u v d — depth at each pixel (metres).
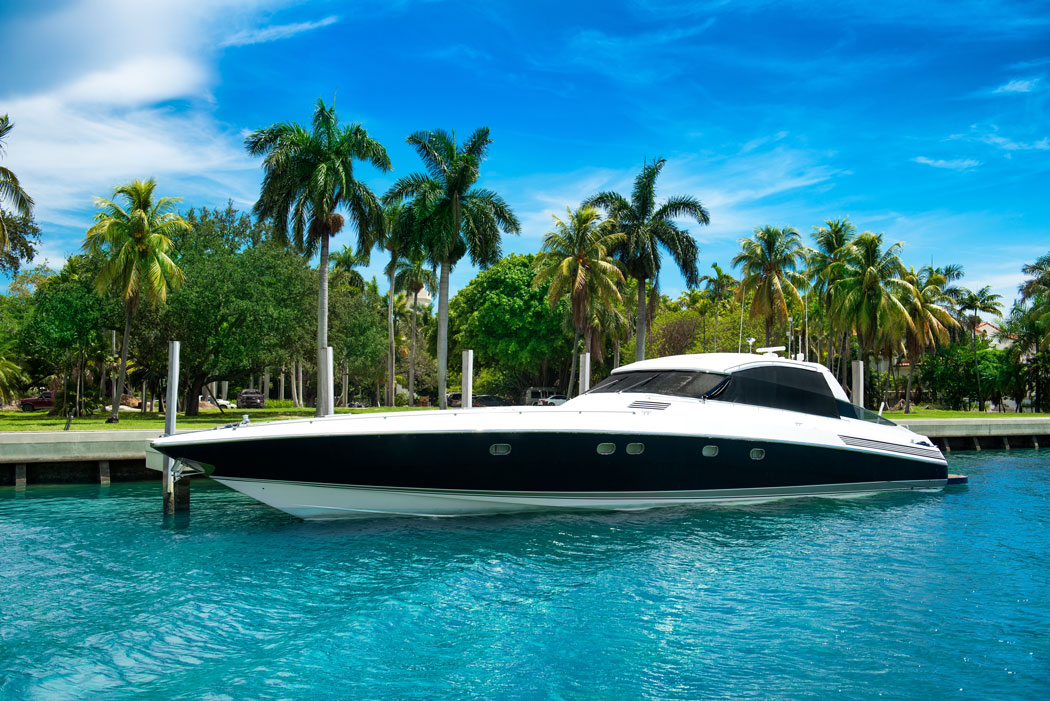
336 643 5.80
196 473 10.91
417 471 9.63
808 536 9.52
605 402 11.48
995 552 8.74
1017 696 4.91
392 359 50.16
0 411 42.91
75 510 11.52
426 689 5.01
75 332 26.47
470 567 7.89
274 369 37.16
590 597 6.94
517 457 9.81
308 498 9.73
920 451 13.02
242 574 7.65
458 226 30.56
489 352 48.97
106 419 28.02
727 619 6.36
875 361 63.44
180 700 4.82
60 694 4.91
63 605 6.67
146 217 27.42
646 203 36.81
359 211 28.12
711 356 12.40
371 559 8.21
